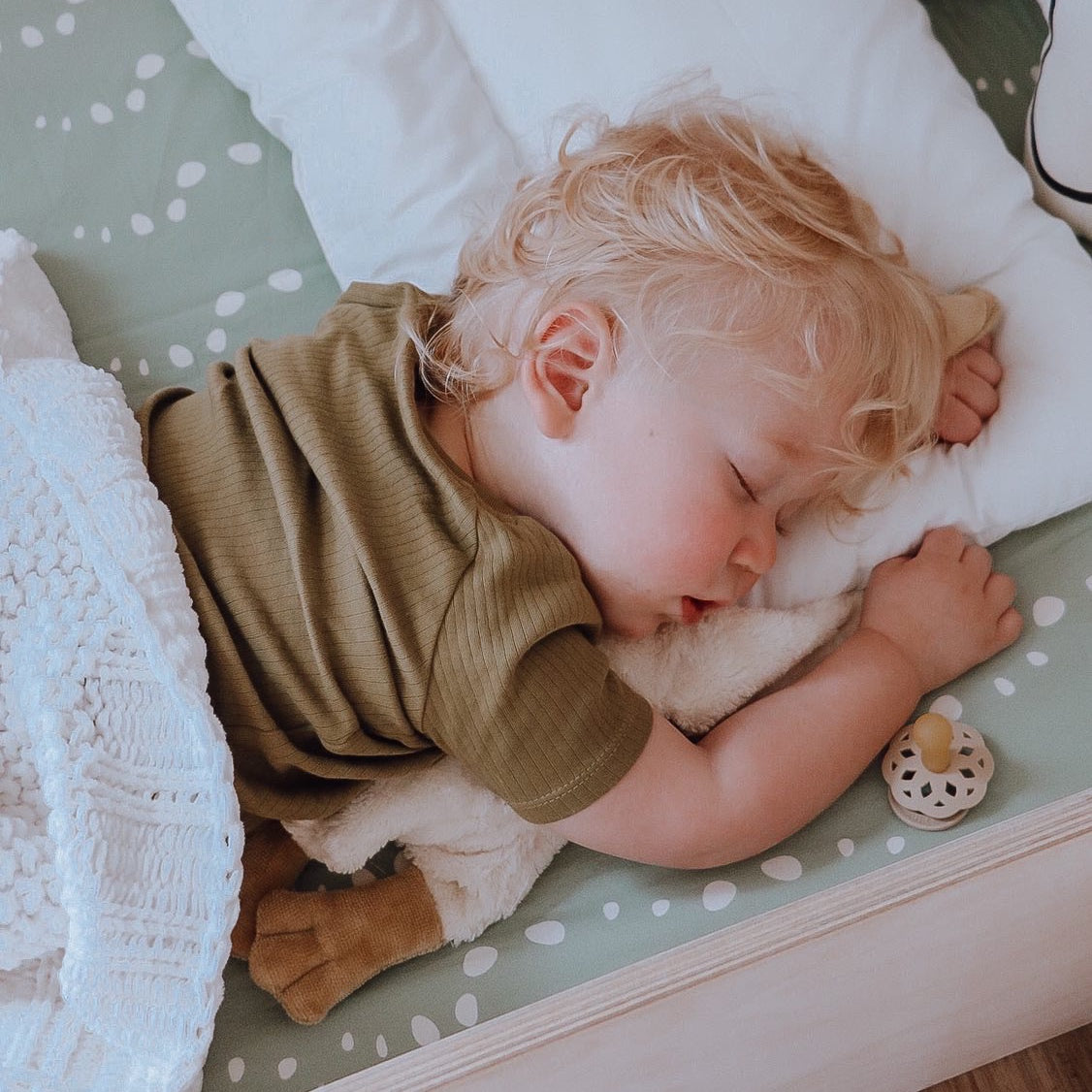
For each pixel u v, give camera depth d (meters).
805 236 0.87
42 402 0.87
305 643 0.83
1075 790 0.88
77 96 1.22
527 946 0.89
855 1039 0.86
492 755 0.83
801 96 1.07
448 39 1.16
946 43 1.21
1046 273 1.00
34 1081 0.78
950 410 0.98
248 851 0.92
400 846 0.95
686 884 0.89
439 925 0.89
